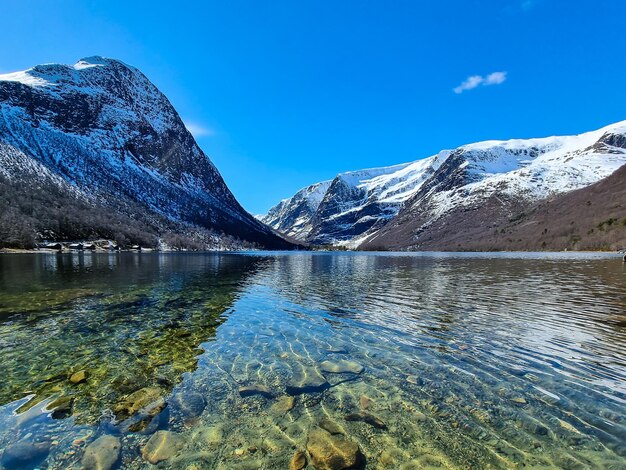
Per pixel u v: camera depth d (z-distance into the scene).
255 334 13.45
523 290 24.52
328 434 6.64
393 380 9.14
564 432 6.75
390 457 6.01
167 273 38.94
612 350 11.38
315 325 14.76
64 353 11.05
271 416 7.32
